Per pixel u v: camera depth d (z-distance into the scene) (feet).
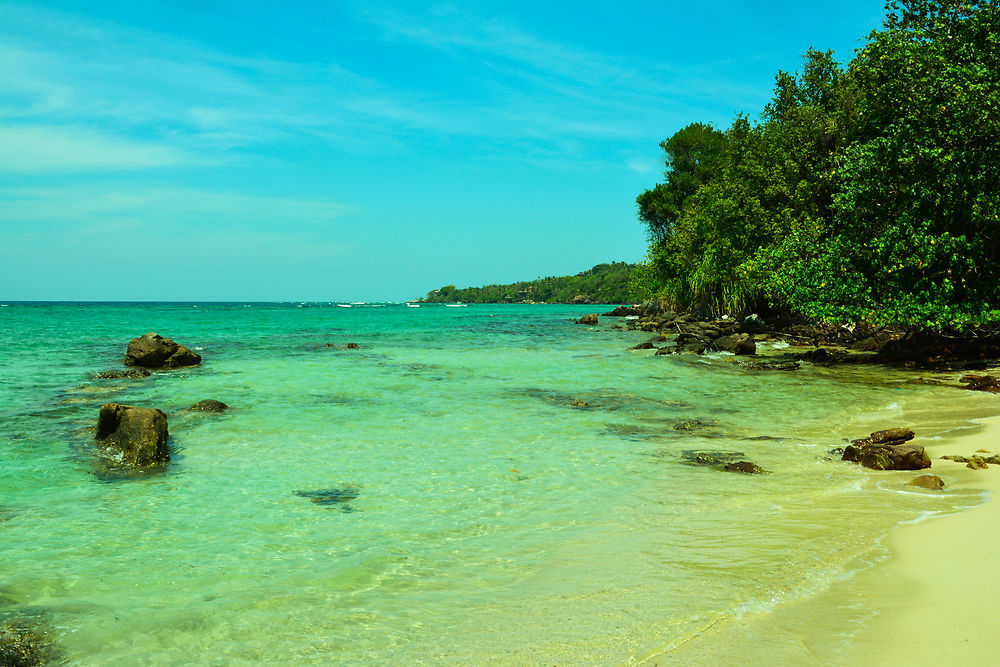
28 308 416.67
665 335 136.67
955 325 67.26
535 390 57.16
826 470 29.99
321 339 131.54
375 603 16.51
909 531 20.26
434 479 28.91
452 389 57.62
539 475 29.53
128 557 19.93
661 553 19.51
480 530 22.35
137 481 28.58
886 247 71.51
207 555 20.12
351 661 13.46
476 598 16.71
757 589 16.38
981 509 22.25
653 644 13.60
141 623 15.46
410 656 13.61
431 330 167.94
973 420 40.68
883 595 15.48
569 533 21.84
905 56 78.64
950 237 67.72
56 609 16.25
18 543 21.08
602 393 55.47
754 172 128.88
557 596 16.61
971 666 11.94
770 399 52.29
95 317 241.35
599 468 30.71
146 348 74.23
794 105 129.18
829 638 13.46
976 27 76.13
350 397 52.65
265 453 33.81
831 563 17.94
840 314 74.74
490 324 205.16
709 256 144.46
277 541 21.39
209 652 14.05
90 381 61.87
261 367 76.02
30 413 44.62
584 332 157.79
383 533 22.13
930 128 71.72
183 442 36.19
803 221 117.29
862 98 93.61
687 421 42.60
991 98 67.15
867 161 76.13
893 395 53.98
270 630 15.05
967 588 15.46
